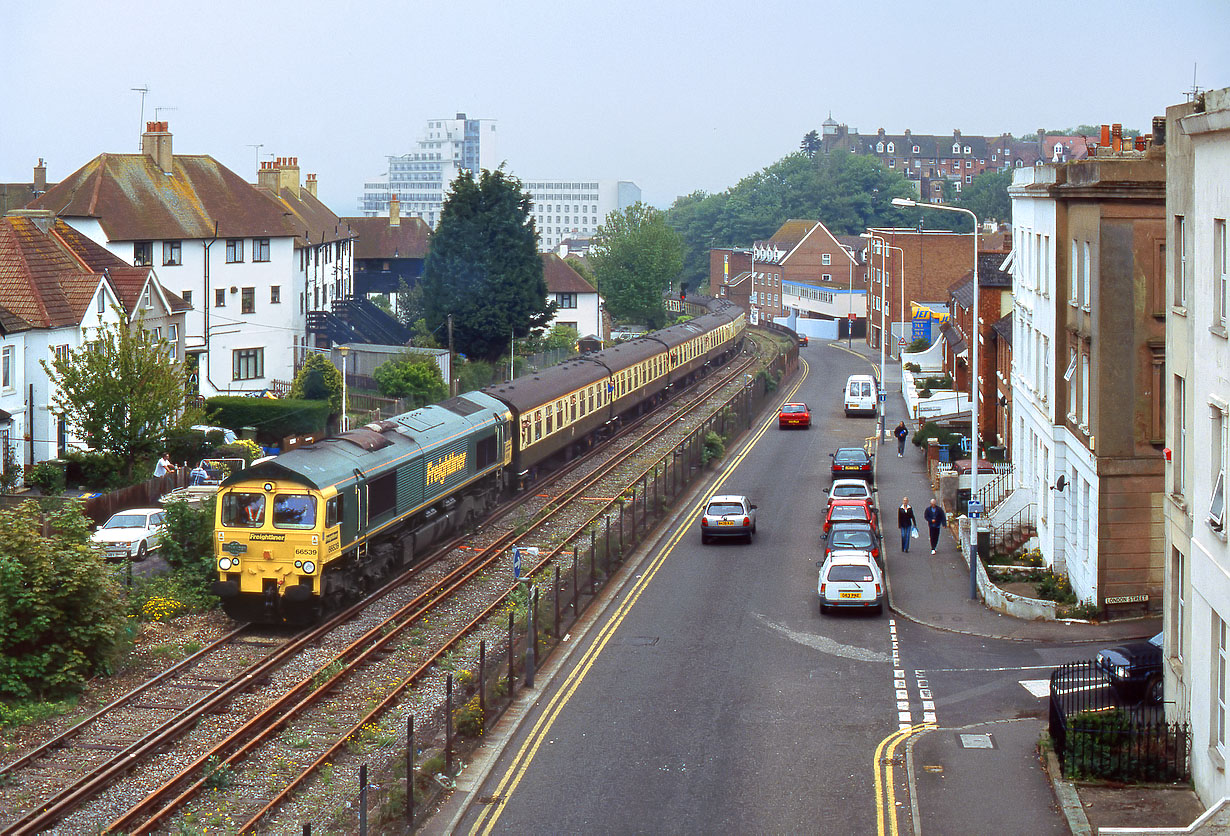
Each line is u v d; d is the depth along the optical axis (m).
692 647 30.69
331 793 21.50
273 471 31.19
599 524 44.69
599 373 62.88
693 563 39.69
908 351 98.25
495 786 22.02
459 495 42.72
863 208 185.62
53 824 20.03
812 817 20.47
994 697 26.64
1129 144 42.72
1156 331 31.98
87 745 23.52
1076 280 34.94
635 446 62.22
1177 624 22.59
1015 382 45.91
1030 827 19.58
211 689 26.89
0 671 26.09
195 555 36.31
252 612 31.58
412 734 20.55
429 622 32.38
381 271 118.75
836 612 33.75
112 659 28.16
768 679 28.09
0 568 26.77
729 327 103.44
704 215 196.62
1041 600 33.66
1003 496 43.88
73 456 49.62
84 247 62.81
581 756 23.38
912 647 30.66
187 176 78.31
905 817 20.38
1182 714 21.55
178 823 20.06
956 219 189.38
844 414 75.75
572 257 176.88
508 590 35.22
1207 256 19.97
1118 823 19.30
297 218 92.25
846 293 131.12
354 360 75.75
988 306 58.56
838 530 38.44
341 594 32.88
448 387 71.38
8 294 52.72
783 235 155.38
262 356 79.62
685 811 20.86
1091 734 21.67
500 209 82.19
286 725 24.80
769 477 55.09
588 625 32.69
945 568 38.81
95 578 27.98
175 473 50.41
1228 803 17.61
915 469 57.03
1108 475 32.28
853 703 26.34
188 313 75.06
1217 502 19.50
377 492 34.62
